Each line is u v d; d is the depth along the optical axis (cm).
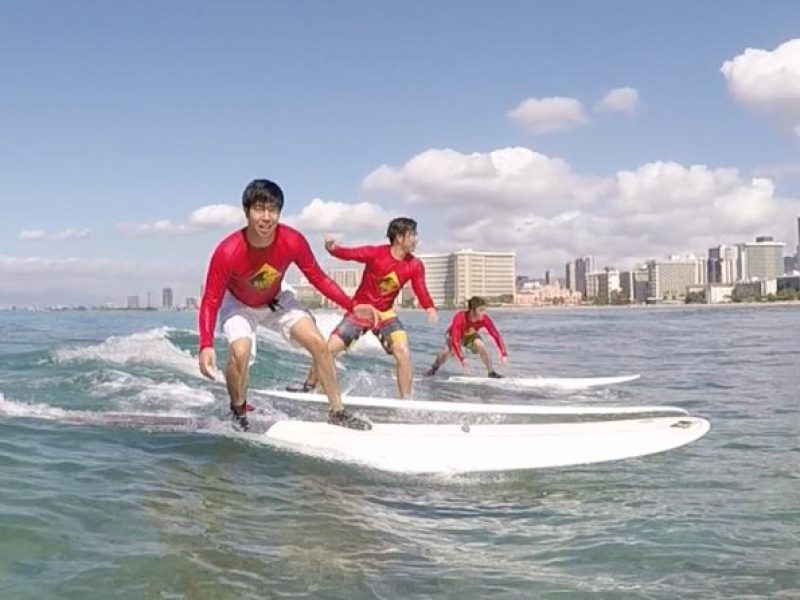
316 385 752
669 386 1058
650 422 589
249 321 585
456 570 327
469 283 12181
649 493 456
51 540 330
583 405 871
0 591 279
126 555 321
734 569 332
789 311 8950
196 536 349
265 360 1122
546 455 529
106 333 1966
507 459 520
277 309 585
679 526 391
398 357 789
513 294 12656
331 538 360
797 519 404
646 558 345
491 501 437
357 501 425
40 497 386
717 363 1475
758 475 499
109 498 395
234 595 289
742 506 429
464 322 1139
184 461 484
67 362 980
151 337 1275
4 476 422
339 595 295
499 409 629
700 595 305
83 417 597
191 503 398
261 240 533
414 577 317
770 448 588
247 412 602
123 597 282
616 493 455
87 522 356
